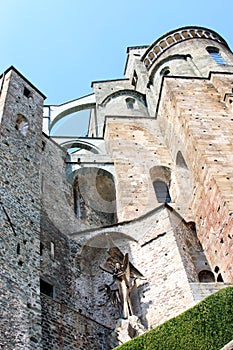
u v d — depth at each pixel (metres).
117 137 29.11
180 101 27.03
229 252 18.72
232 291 14.41
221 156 22.27
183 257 19.03
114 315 18.84
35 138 23.80
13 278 15.70
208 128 24.41
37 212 19.69
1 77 26.47
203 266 20.28
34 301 15.80
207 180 21.52
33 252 17.62
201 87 28.72
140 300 18.36
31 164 21.75
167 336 13.99
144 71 41.03
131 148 28.34
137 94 38.72
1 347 13.44
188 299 16.92
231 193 20.00
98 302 19.89
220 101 27.28
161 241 20.02
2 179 19.00
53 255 20.02
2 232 16.84
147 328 17.23
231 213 19.00
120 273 18.89
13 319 14.48
